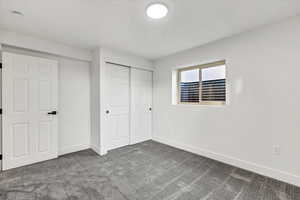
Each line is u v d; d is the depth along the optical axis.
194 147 2.94
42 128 2.54
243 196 1.66
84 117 3.15
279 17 1.84
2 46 2.27
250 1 1.53
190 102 3.19
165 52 3.18
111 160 2.60
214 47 2.60
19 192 1.71
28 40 2.38
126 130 3.41
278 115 1.95
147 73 3.79
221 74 2.70
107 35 2.36
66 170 2.23
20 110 2.33
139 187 1.83
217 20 1.91
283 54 1.91
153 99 3.87
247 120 2.23
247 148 2.24
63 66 2.87
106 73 3.02
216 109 2.60
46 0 1.52
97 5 1.61
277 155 1.96
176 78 3.43
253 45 2.15
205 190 1.77
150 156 2.78
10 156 2.25
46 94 2.58
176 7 1.63
